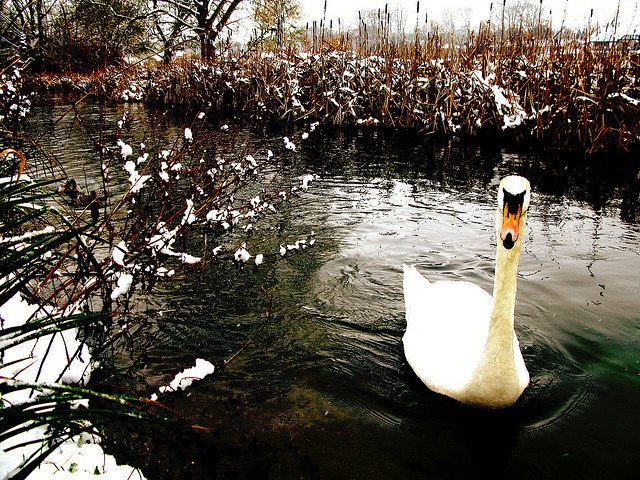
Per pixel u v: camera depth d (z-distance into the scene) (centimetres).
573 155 1073
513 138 1244
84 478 234
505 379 308
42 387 206
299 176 961
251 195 807
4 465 226
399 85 1452
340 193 849
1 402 224
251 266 556
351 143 1307
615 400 333
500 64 1238
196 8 2219
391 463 285
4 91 700
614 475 274
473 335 357
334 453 293
